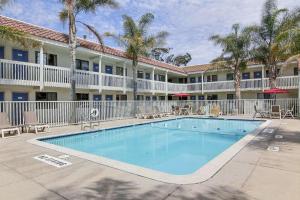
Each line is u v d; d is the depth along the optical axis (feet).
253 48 76.84
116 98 85.92
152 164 27.73
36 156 23.29
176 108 86.69
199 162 28.60
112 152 34.04
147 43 75.61
